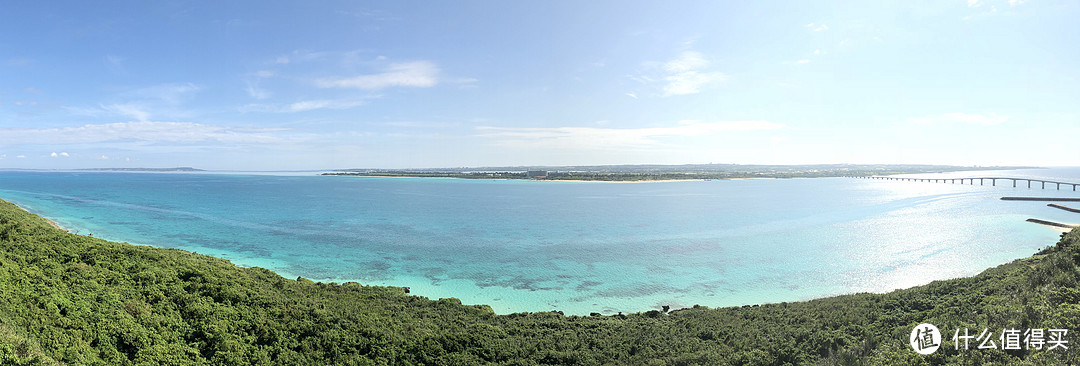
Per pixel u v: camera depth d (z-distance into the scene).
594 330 43.28
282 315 38.62
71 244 51.88
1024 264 50.97
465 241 95.00
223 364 30.59
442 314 47.00
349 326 38.47
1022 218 124.19
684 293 60.50
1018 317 30.62
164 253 53.81
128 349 29.69
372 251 84.62
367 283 64.25
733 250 85.62
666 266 74.06
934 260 74.50
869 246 86.94
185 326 34.09
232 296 40.47
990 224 113.06
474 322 44.50
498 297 58.81
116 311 33.12
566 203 178.88
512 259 78.94
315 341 35.28
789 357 32.44
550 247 89.00
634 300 57.91
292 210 150.25
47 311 30.05
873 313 39.97
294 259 77.62
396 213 143.50
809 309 44.91
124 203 170.75
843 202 178.62
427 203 178.25
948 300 40.34
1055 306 31.56
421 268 72.50
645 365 33.75
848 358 30.12
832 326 38.31
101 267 43.53
